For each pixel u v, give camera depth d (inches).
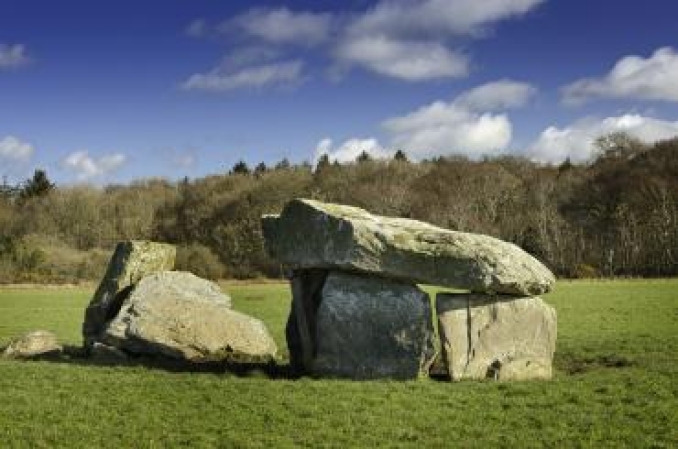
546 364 912.3
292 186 4685.0
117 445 634.2
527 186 4808.1
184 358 981.8
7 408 735.7
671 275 3159.5
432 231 933.2
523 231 3924.7
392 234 902.4
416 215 4357.8
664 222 3617.1
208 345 1011.9
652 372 885.8
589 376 887.1
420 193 4714.6
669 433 652.7
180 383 842.8
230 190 4899.1
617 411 722.8
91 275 3508.9
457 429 676.7
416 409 737.6
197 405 752.3
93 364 984.3
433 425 687.1
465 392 805.2
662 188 3895.2
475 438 653.3
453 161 5634.8
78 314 1911.9
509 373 887.7
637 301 1793.8
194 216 4768.7
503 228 4008.4
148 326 1003.3
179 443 641.0
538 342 924.6
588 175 4881.9
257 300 2117.4
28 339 1083.3
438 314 915.4
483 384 847.7
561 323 1432.1
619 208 4005.9
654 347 1083.3
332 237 908.0
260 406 744.3
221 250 3919.8
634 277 3009.4
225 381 850.1
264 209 4284.0
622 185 4419.3
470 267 889.5
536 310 928.9
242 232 3961.6
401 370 891.4
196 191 5221.5
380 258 893.8
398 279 917.2
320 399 768.9
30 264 3590.1
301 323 965.2
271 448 628.1
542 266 946.7
